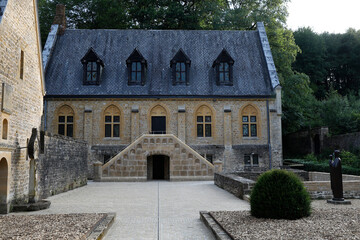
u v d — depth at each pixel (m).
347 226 7.96
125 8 41.81
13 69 13.09
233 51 33.66
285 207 9.09
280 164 30.16
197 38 34.44
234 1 41.75
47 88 29.77
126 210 12.70
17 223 9.13
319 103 41.41
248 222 8.77
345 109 36.47
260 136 30.42
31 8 15.26
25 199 14.01
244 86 31.20
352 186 16.19
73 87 30.05
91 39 33.53
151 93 30.08
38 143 14.84
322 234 7.24
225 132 30.12
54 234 7.67
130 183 24.05
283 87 37.41
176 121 30.08
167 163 27.45
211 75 31.70
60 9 34.31
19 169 13.47
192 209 12.81
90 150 29.30
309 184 16.02
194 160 25.69
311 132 36.47
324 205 13.98
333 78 62.22
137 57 30.77
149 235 8.84
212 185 22.08
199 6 40.16
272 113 30.53
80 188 20.83
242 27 38.69
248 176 22.41
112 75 31.09
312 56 57.28
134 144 25.70
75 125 29.53
